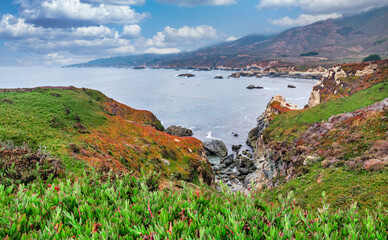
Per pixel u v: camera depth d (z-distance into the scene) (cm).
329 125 4241
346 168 2780
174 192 620
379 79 7612
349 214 484
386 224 442
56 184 707
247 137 9081
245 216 456
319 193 2438
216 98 16738
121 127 5312
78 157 2419
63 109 4494
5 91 4650
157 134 5825
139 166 3688
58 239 396
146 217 482
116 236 397
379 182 2098
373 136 3147
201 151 6091
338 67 9519
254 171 5919
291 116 6222
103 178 741
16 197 557
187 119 11550
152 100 16400
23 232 426
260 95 17425
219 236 392
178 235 398
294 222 459
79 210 485
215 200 546
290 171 3809
